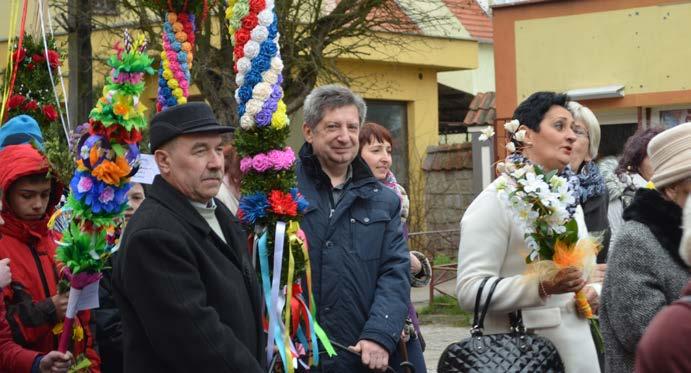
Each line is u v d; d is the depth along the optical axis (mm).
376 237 5305
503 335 4949
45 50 7059
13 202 4957
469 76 27750
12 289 4875
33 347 4859
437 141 22328
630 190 6805
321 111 5332
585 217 6379
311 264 5207
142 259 4012
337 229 5266
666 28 15992
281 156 5102
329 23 16078
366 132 6277
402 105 21891
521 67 17078
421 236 19781
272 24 5184
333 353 5016
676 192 4660
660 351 2840
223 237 4391
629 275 4625
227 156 5883
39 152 4965
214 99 15344
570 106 6457
